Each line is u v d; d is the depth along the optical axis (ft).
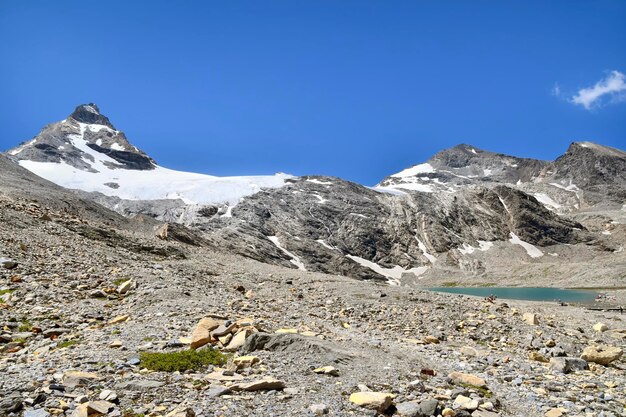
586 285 495.41
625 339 97.35
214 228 622.13
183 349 49.62
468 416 37.50
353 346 61.05
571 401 46.42
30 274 85.81
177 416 30.32
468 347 71.26
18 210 149.89
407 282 606.14
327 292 131.44
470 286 560.20
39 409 30.35
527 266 618.03
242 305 87.04
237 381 39.52
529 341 85.05
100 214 236.63
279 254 577.43
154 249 167.63
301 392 38.47
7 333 55.88
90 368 40.73
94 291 80.07
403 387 43.16
